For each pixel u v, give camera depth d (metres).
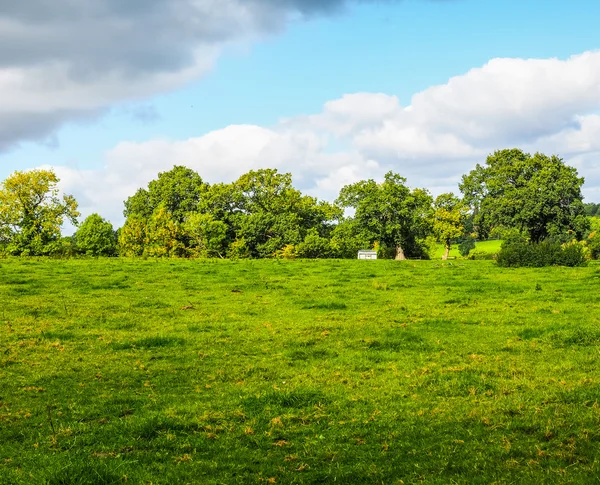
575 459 9.03
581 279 34.03
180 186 107.00
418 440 10.14
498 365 15.43
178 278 37.56
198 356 17.28
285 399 12.54
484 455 9.30
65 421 11.48
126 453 9.92
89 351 17.91
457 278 36.69
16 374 15.13
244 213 102.62
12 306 26.22
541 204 89.19
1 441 10.55
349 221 98.12
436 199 107.94
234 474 9.11
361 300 28.81
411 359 16.50
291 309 26.09
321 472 8.99
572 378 13.83
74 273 39.12
